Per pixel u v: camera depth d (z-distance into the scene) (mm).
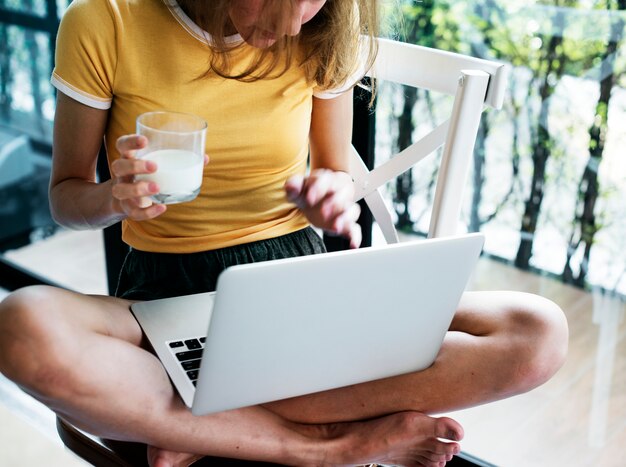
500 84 1479
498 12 1744
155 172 1190
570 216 1807
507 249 1907
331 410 1354
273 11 1253
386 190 1996
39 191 2480
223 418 1268
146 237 1516
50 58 2309
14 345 1145
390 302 1183
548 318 1369
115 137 1473
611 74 1675
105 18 1390
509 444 1931
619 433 1852
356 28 1502
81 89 1404
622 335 1811
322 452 1321
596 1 1646
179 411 1238
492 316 1397
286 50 1423
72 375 1155
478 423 1943
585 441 1885
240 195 1514
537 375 1360
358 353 1233
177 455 1281
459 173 1540
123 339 1308
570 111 1740
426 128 1883
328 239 2027
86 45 1384
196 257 1502
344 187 1302
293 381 1219
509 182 1857
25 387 1171
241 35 1339
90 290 2518
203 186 1497
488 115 1836
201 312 1386
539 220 1846
